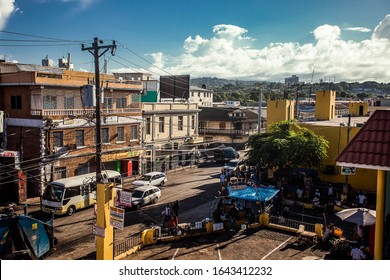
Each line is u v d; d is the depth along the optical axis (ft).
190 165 157.28
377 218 29.27
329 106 136.15
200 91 278.05
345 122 121.08
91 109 113.39
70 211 85.81
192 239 68.33
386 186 30.48
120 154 123.24
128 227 76.74
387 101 215.51
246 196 76.54
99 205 56.59
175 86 209.67
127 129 127.95
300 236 65.31
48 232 60.70
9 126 108.27
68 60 152.56
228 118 209.67
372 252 51.37
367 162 27.78
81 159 111.14
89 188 91.20
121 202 60.80
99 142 60.49
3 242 53.93
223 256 59.67
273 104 129.90
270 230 73.41
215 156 176.04
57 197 84.38
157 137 143.64
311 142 96.07
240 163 141.90
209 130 210.79
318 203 89.35
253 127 217.15
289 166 100.78
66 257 60.18
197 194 106.52
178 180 128.06
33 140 103.24
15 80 105.09
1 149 101.19
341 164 28.89
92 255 61.16
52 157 102.12
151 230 65.87
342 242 61.00
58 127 103.86
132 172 131.54
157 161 141.79
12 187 97.81
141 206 92.48
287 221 79.05
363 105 154.51
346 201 89.71
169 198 101.91
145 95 172.76
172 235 68.23
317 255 59.82
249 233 71.56
